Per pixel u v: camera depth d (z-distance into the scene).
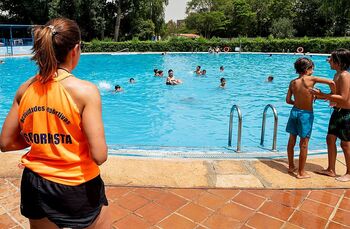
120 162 4.50
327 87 13.72
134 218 3.20
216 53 32.56
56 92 1.59
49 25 1.61
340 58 3.94
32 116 1.63
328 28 49.66
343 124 4.03
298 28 52.69
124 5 43.16
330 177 4.21
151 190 3.76
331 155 4.22
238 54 31.62
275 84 15.09
